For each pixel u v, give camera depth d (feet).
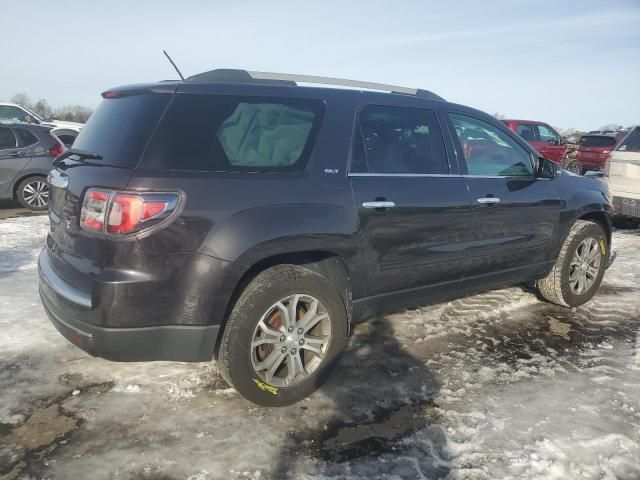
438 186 11.28
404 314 14.19
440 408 9.57
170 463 7.81
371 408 9.50
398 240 10.59
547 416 9.41
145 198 7.88
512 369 11.21
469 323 13.75
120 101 9.37
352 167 10.04
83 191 8.41
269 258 9.14
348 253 9.75
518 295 16.28
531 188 13.38
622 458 8.27
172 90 8.77
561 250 14.62
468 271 12.28
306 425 8.91
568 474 7.85
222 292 8.37
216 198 8.32
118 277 7.84
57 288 8.71
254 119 9.20
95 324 7.97
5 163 28.02
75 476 7.46
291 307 9.23
